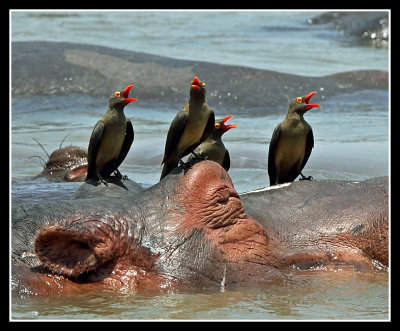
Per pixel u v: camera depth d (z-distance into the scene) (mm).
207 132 20719
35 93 49594
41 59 53031
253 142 38781
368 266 16406
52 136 40094
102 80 51812
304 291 15336
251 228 16172
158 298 14766
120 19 85250
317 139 39344
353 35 80062
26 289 14484
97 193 22016
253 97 50906
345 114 48094
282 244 16531
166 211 15688
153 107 49375
